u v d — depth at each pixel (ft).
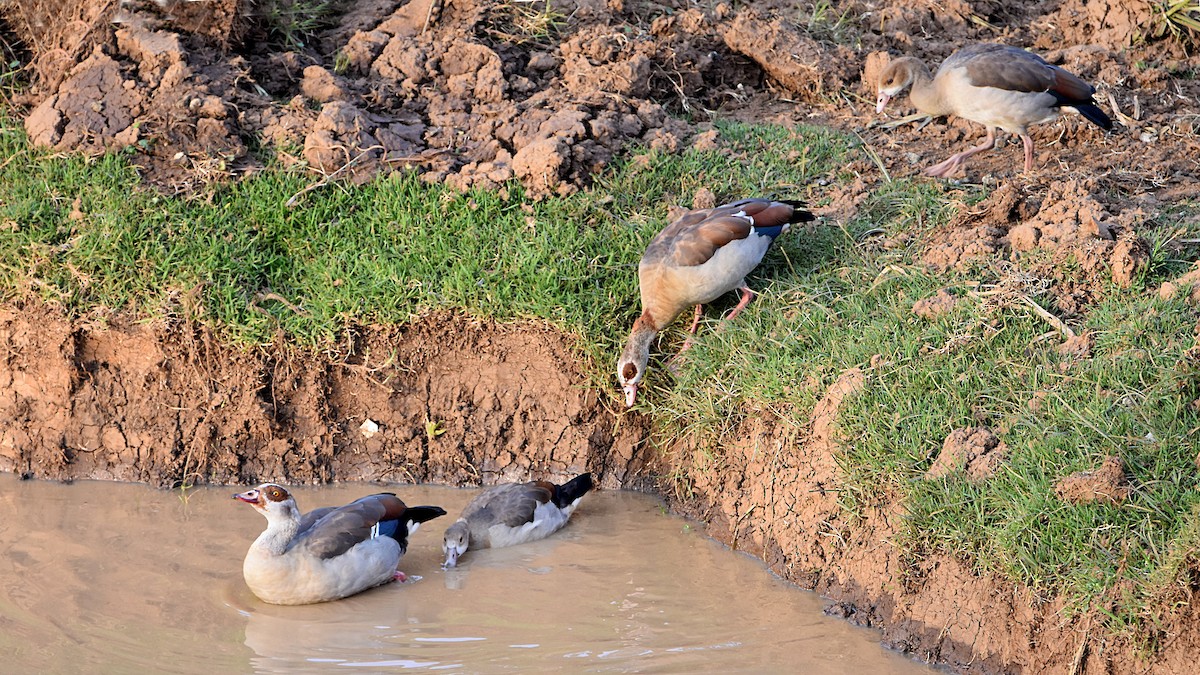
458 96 52.54
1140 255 39.88
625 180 49.32
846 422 36.94
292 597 35.45
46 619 34.40
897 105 55.47
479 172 48.80
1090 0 57.82
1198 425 32.91
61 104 49.62
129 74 50.65
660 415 43.60
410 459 44.62
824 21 59.36
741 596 36.32
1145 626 29.43
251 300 44.70
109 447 44.14
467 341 44.62
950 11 60.18
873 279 43.39
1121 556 30.32
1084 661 30.01
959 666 31.96
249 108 50.96
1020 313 39.29
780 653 32.99
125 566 37.81
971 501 33.40
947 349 38.40
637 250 46.21
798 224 47.24
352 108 50.29
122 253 44.93
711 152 50.98
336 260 45.88
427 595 36.73
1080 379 35.65
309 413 44.34
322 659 32.60
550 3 58.08
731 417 40.96
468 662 32.53
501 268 45.32
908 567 33.65
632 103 52.65
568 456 44.47
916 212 46.65
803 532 37.40
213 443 44.06
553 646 33.40
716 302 45.27
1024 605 31.19
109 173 47.62
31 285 44.27
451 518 41.88
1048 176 47.60
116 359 44.27
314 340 44.01
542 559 39.14
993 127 48.49
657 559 38.96
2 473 44.16
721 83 57.06
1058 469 32.71
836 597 35.73
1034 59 47.01
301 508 41.83
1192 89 54.54
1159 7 55.98
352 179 48.70
